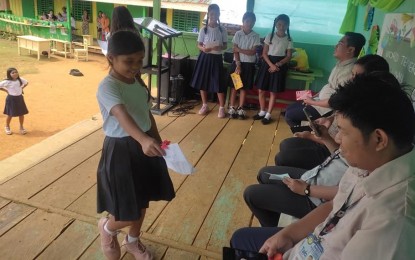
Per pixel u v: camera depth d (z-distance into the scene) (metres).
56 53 14.12
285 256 1.36
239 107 4.92
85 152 3.44
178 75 5.31
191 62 5.46
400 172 0.89
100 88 1.66
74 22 14.69
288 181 1.85
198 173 3.18
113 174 1.76
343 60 3.20
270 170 2.22
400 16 2.66
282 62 4.61
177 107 5.17
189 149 3.72
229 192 2.89
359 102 0.92
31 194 2.66
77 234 2.27
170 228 2.38
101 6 14.50
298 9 5.31
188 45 5.81
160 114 4.76
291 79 5.39
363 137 0.93
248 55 4.73
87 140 3.73
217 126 4.51
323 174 1.81
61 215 2.44
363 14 4.46
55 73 10.88
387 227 0.84
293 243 1.39
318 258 1.13
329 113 2.97
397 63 2.62
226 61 5.32
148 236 2.28
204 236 2.33
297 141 2.66
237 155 3.65
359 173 1.13
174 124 4.47
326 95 3.32
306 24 5.33
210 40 4.66
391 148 0.92
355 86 0.96
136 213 1.82
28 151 3.40
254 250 1.54
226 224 2.47
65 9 15.16
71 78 10.35
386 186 0.91
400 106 0.90
